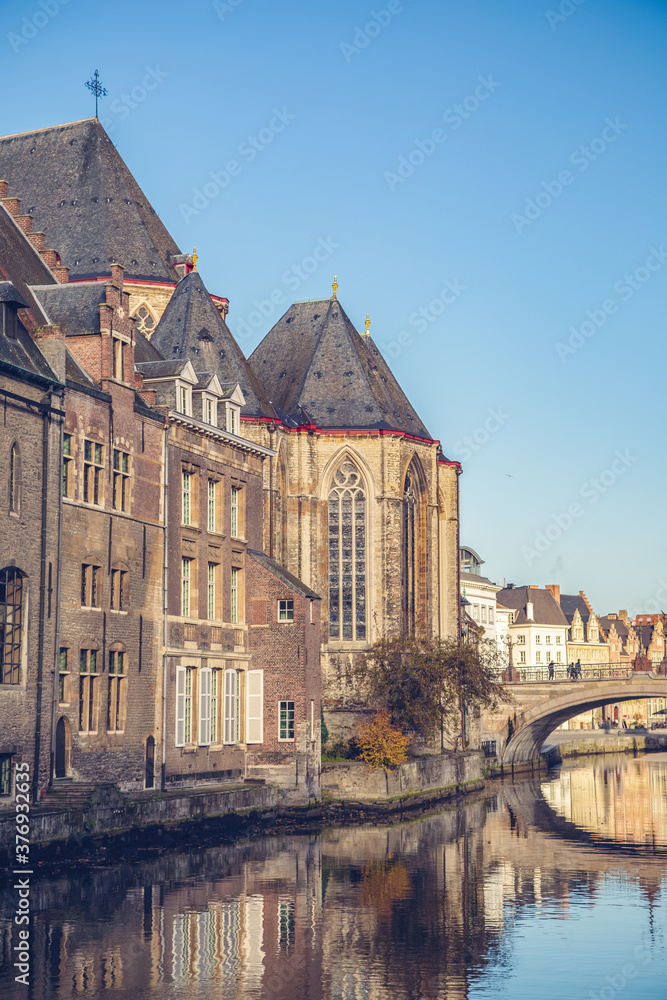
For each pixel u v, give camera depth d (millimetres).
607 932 31125
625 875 40406
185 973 26438
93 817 41500
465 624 98812
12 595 41656
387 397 83250
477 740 88625
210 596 57969
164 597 52312
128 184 81562
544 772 103812
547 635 170750
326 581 78688
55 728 43000
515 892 36812
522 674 98062
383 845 48031
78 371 48750
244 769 59375
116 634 48531
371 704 71875
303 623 59719
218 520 58594
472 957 28375
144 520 51094
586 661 180625
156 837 45781
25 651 41688
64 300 50750
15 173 82125
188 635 54500
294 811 58406
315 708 60750
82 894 34344
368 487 79000
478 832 53906
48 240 79312
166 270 79812
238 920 31641
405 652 71750
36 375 42656
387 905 34250
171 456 53719
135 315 78188
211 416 58969
